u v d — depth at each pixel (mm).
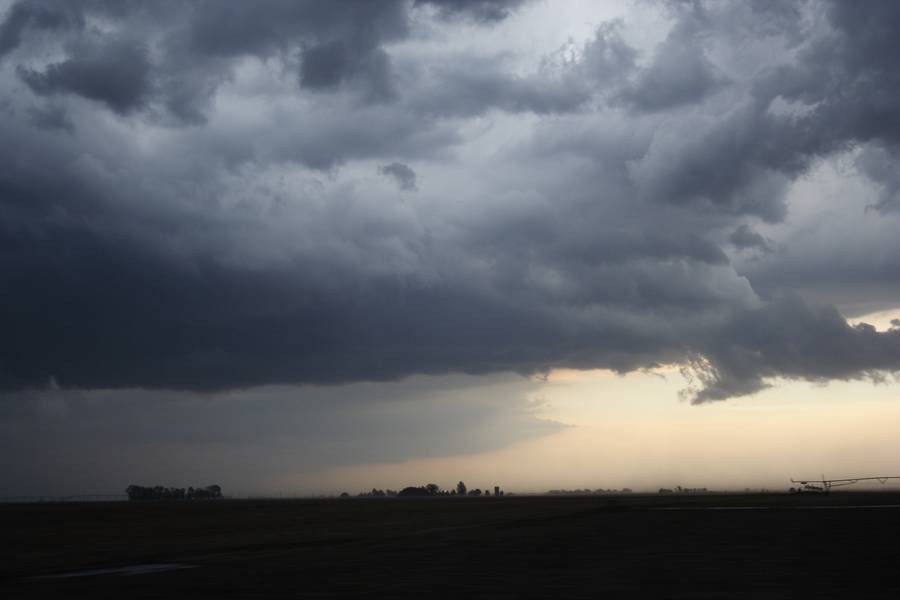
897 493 185125
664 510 88125
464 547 44281
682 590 25562
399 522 79562
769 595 24188
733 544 42188
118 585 30188
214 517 108438
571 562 34875
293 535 60594
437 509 128000
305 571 33312
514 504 156375
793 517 66000
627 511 88625
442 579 29578
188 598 25891
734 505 98750
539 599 24203
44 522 102562
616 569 31812
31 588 29969
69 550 50906
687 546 41656
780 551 37969
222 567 36188
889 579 27562
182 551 47156
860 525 54875
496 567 33406
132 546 53031
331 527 72250
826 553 36656
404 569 33250
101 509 175250
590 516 78375
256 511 138000
